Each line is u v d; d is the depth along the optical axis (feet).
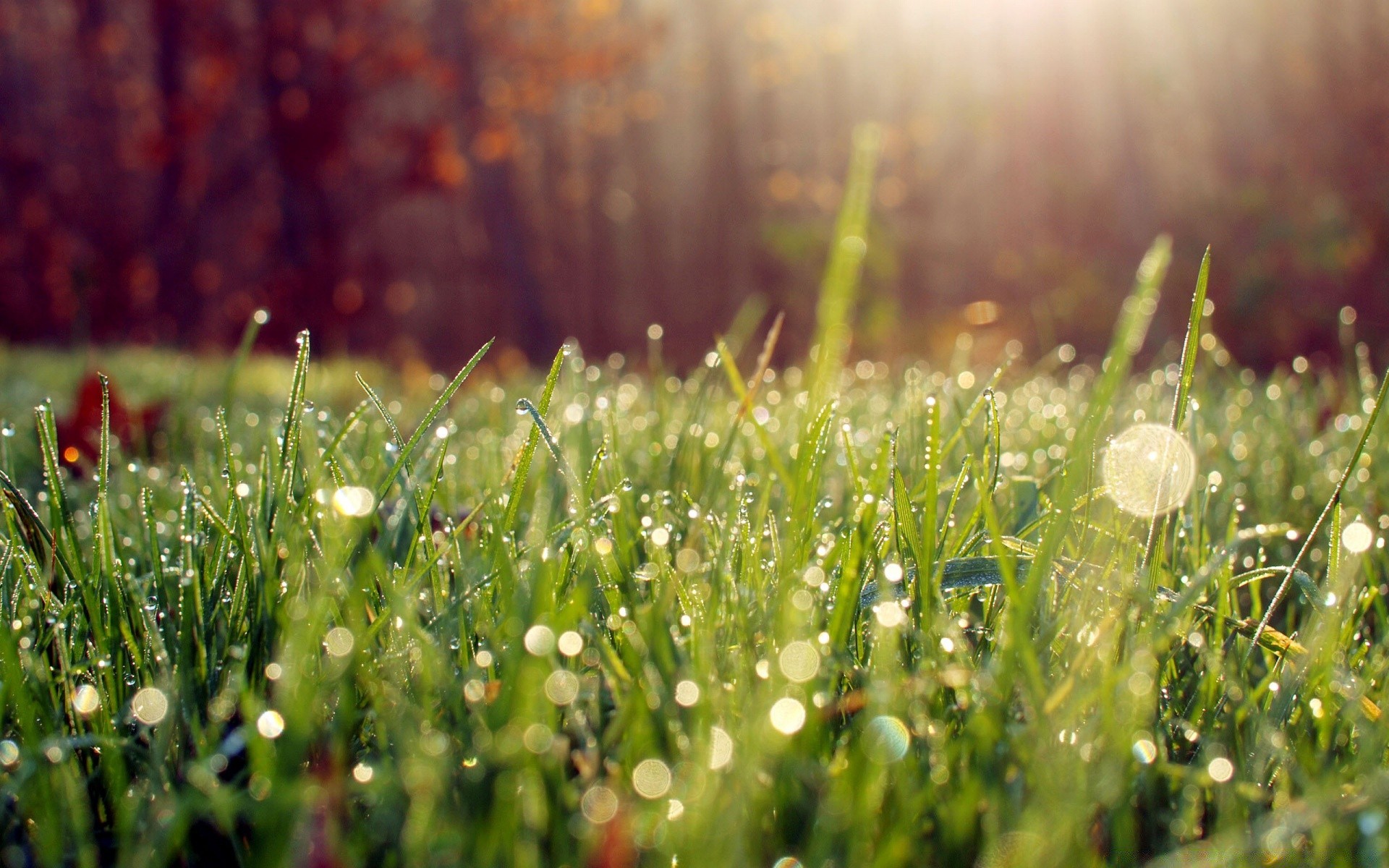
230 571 1.61
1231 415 2.75
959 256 14.38
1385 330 9.21
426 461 1.79
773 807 1.34
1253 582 1.62
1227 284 9.68
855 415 2.63
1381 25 10.84
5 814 1.36
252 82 15.94
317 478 1.56
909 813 1.30
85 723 1.47
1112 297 10.97
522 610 1.43
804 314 14.21
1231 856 1.29
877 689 1.34
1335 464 2.16
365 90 15.92
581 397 2.21
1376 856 1.30
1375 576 1.66
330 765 1.40
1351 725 1.44
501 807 1.28
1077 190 12.90
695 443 1.99
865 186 1.70
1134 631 1.49
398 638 1.50
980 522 1.67
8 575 1.57
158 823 1.32
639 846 1.30
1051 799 1.30
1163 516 1.53
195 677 1.46
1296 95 11.51
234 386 2.00
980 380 3.99
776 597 1.50
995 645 1.51
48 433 1.57
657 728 1.36
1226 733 1.44
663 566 1.53
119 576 1.55
